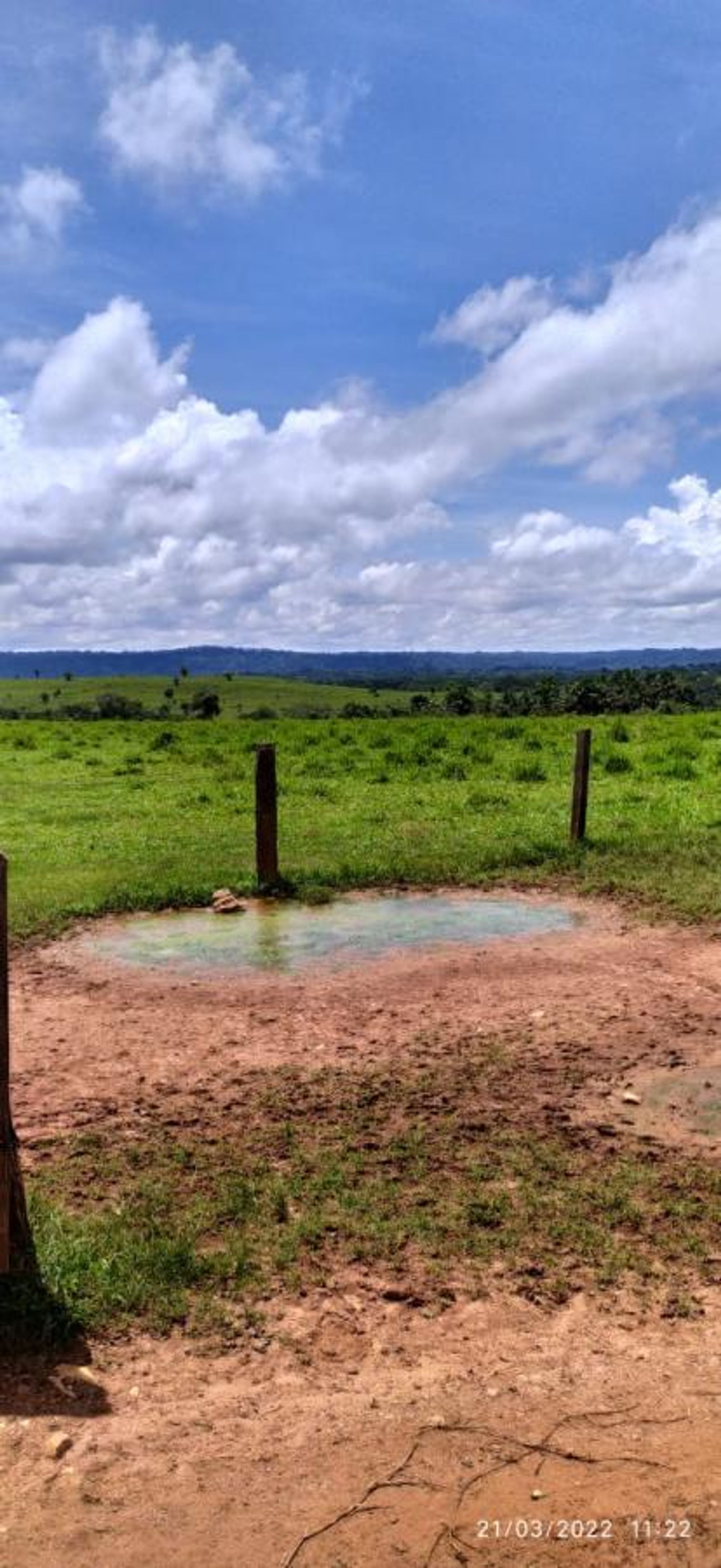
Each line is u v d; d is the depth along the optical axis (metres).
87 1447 3.19
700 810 15.13
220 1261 4.13
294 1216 4.55
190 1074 6.30
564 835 13.42
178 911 10.48
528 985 7.98
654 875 11.25
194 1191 4.79
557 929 9.60
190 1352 3.65
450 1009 7.46
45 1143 5.34
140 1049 6.75
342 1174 4.93
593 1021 7.16
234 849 13.11
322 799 17.44
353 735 30.34
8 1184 3.74
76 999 7.79
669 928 9.52
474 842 13.16
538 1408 3.38
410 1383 3.51
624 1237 4.40
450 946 9.10
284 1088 6.07
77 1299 3.86
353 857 12.46
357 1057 6.57
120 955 8.92
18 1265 3.92
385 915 10.23
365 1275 4.12
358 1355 3.65
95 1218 4.50
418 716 66.88
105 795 18.77
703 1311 3.90
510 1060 6.46
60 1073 6.35
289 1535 2.86
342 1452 3.18
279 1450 3.19
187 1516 2.92
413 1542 2.83
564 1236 4.38
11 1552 2.80
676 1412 3.35
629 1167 5.03
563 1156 5.15
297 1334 3.76
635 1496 2.98
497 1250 4.29
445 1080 6.16
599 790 17.72
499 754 24.00
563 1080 6.14
